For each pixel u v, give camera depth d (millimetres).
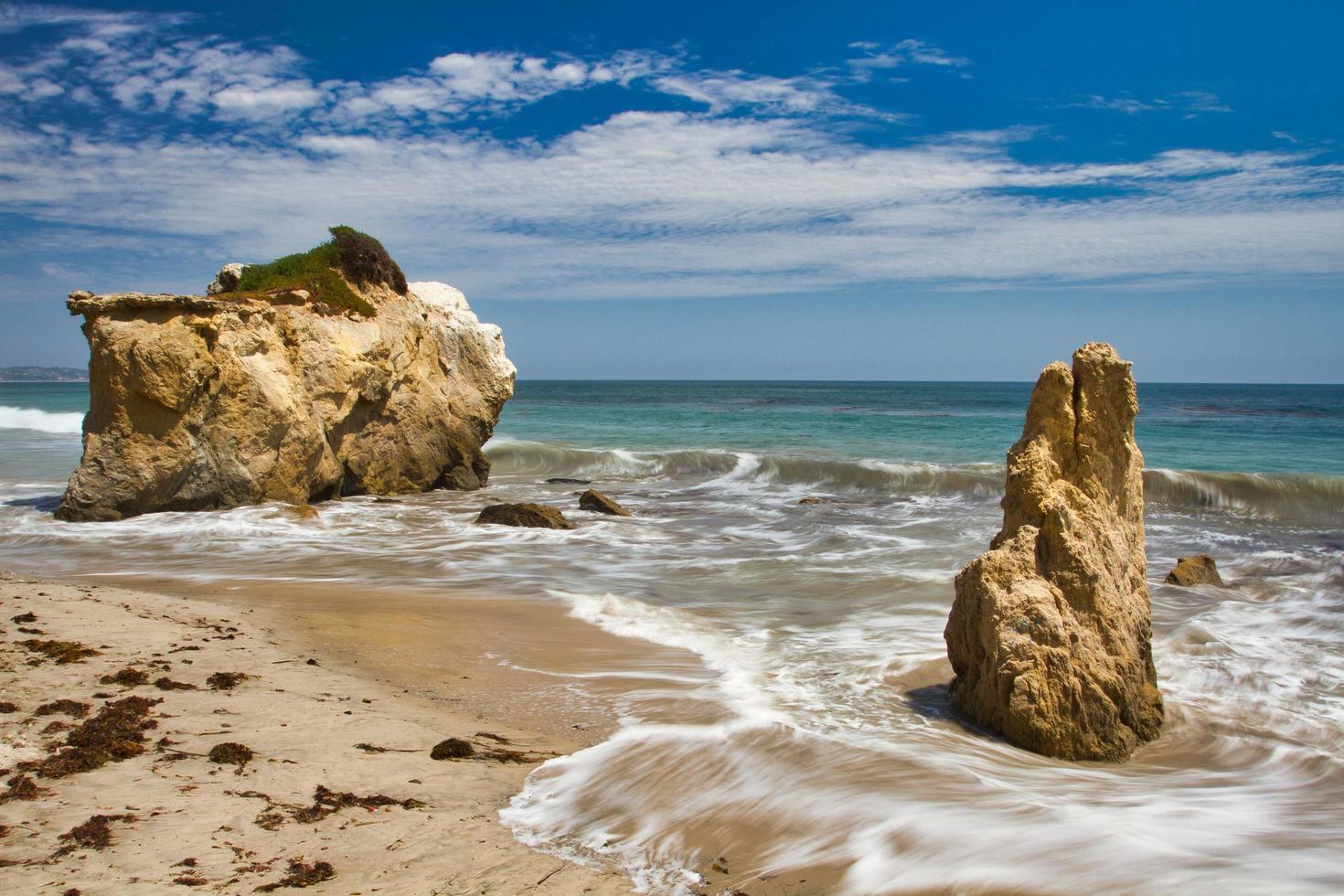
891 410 75000
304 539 18844
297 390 23094
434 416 27625
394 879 5258
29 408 67250
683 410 75312
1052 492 8516
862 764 6988
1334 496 24328
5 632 10055
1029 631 7750
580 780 6793
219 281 27062
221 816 5918
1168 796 6582
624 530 20344
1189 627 11156
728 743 7414
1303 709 8578
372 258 27953
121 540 18156
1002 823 5961
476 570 15922
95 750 6836
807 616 12430
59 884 4988
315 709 8086
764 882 5332
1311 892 4988
